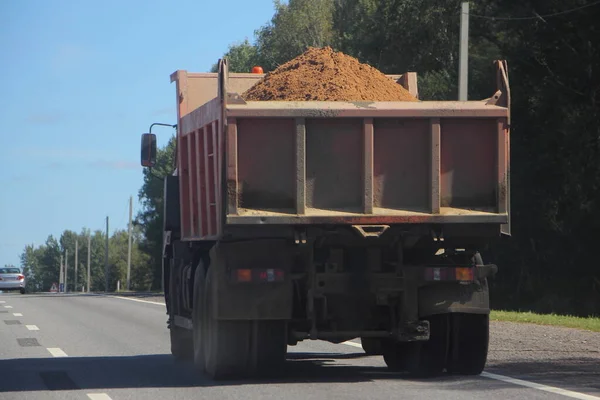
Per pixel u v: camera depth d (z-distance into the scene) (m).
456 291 12.04
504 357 14.83
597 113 39.97
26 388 11.87
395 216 11.53
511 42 43.38
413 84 15.20
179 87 16.08
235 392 11.07
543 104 40.25
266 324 11.99
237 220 11.33
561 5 39.44
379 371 13.36
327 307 12.09
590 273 40.47
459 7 58.50
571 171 39.53
